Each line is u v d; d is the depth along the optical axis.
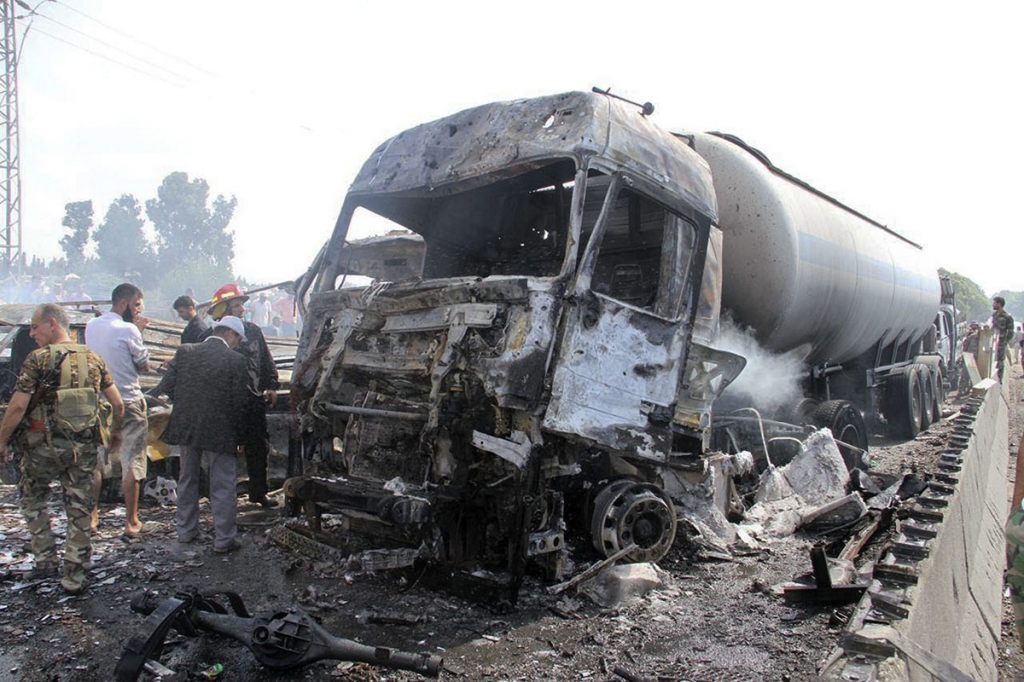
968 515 5.76
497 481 4.02
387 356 4.59
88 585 4.18
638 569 4.32
